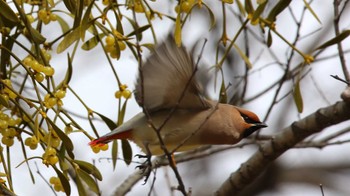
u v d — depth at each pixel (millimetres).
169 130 10609
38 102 9953
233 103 13125
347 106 10812
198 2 10430
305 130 11305
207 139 11141
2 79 10031
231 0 10883
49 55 10375
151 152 10742
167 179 12500
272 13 10883
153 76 9898
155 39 10602
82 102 10461
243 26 10969
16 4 9641
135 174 13047
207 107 10969
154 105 10367
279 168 17422
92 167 10172
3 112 10289
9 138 9938
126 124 10469
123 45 10398
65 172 9891
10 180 9836
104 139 10344
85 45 10383
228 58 15742
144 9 10570
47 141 9938
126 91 10578
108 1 10508
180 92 10336
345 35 10773
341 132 13477
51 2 10008
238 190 12188
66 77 10188
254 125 11578
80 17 10008
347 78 10859
